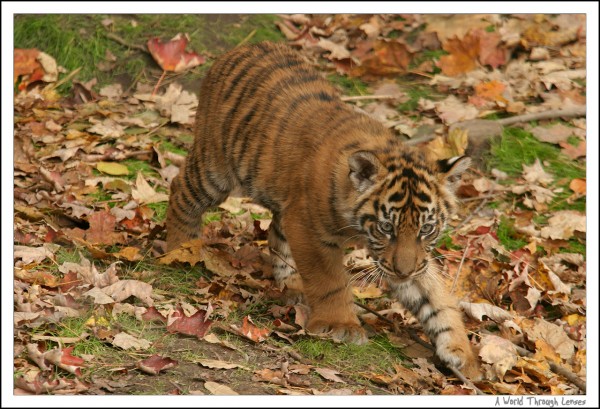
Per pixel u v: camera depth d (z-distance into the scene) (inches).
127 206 474.9
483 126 585.6
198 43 661.9
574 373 388.2
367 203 360.2
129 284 383.9
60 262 404.8
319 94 409.4
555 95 644.7
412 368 371.2
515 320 420.2
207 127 436.8
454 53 676.7
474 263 470.0
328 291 384.2
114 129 562.9
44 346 333.1
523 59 688.4
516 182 558.3
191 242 422.6
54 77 615.5
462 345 375.6
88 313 361.7
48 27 637.3
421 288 382.0
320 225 375.6
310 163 380.8
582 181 554.9
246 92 422.9
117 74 632.4
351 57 679.1
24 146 520.1
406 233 355.6
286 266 431.2
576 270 486.0
